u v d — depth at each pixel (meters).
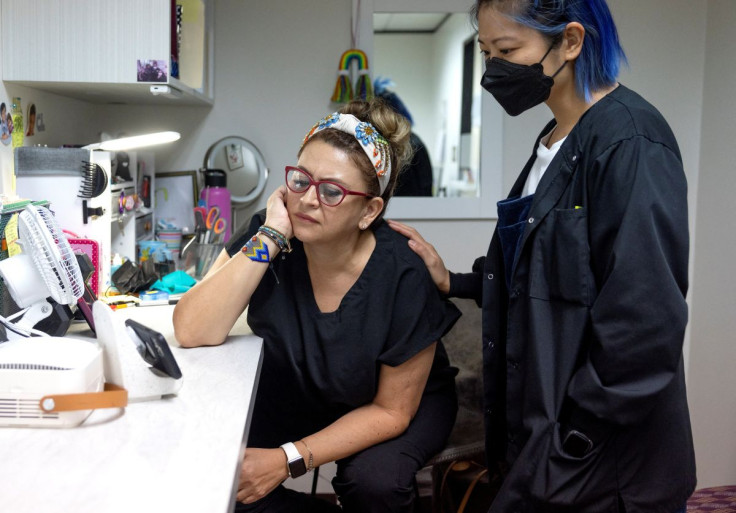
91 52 1.70
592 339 1.15
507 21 1.19
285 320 1.41
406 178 2.62
